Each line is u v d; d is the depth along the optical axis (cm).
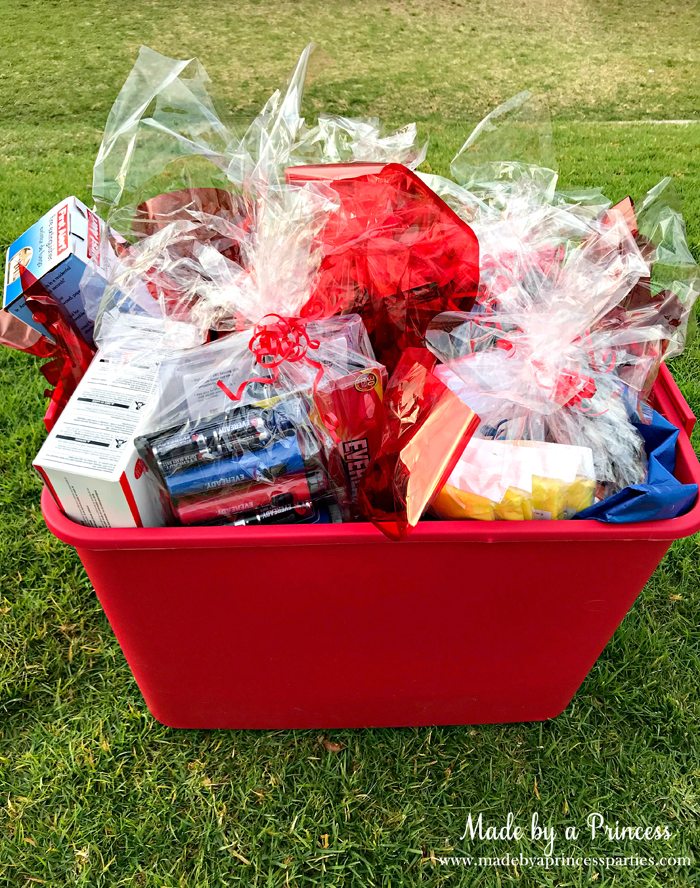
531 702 159
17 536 201
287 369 122
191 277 137
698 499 114
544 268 143
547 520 113
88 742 161
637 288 146
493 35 695
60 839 147
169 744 162
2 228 329
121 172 152
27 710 166
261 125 156
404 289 131
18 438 228
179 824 150
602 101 567
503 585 125
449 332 134
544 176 164
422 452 112
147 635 134
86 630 181
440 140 415
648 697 171
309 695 154
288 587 124
